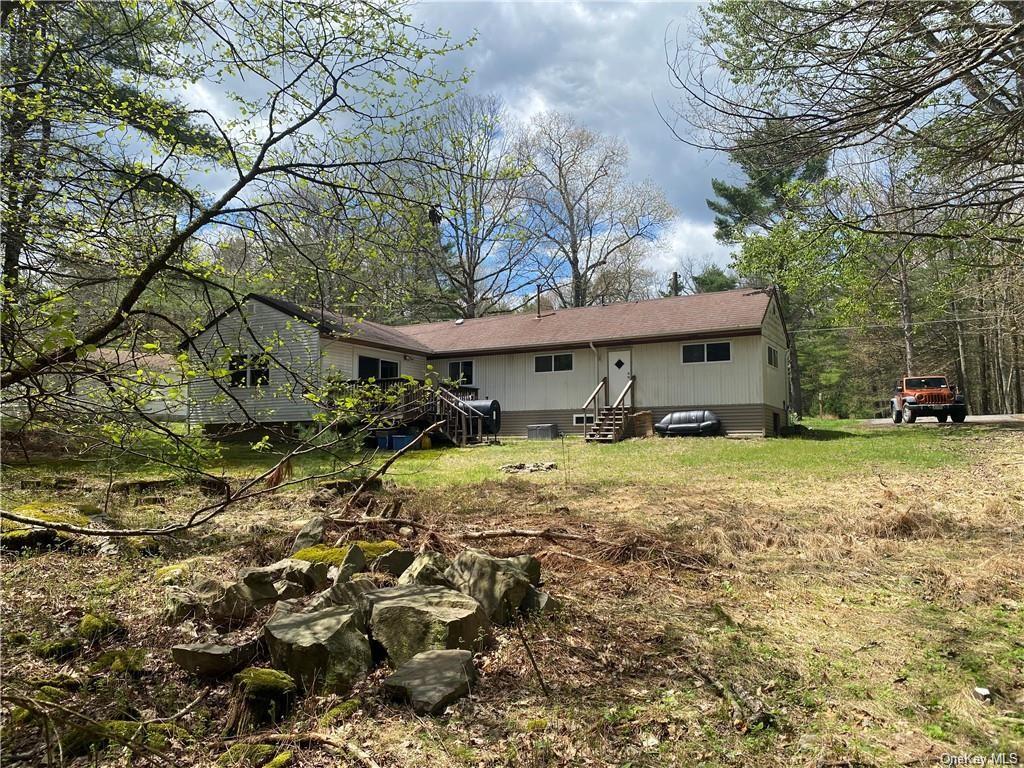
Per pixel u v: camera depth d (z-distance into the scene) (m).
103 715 2.77
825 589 4.57
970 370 35.16
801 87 6.12
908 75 5.68
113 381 3.17
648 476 10.87
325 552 5.00
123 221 4.91
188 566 5.06
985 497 7.74
